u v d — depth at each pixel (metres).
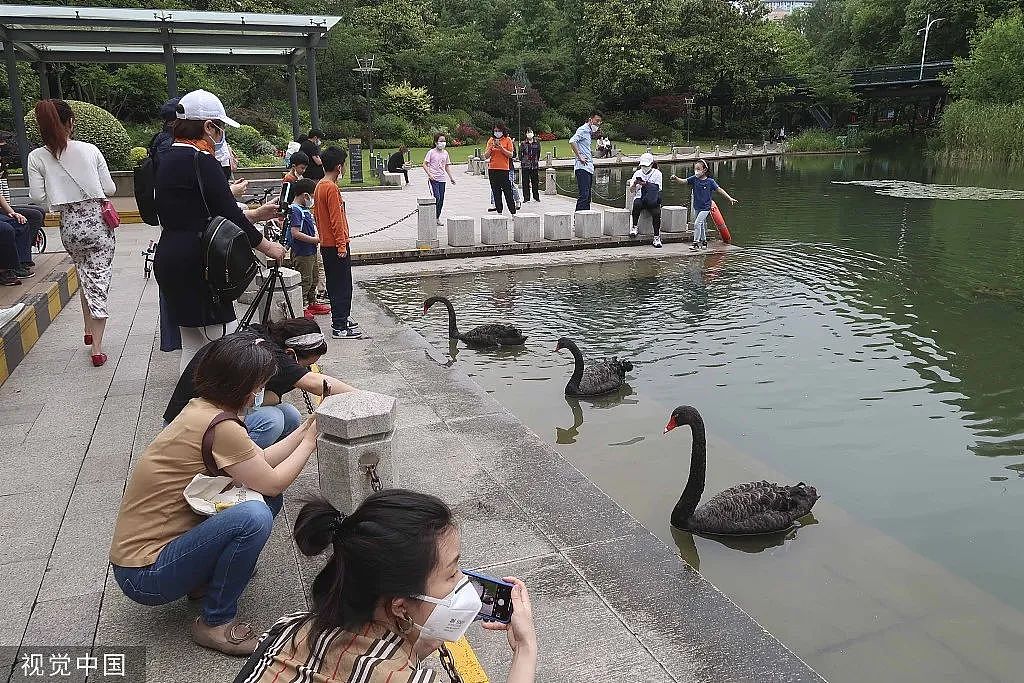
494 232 14.37
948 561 4.90
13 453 4.86
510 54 56.03
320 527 1.76
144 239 13.30
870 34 59.00
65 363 6.59
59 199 6.03
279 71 41.94
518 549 4.05
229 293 4.61
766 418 7.26
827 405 7.58
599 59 53.75
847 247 15.63
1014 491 5.89
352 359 7.31
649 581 3.78
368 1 52.81
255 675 1.63
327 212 7.56
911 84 49.22
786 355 9.05
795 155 46.41
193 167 4.54
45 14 14.35
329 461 3.82
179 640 3.15
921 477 6.12
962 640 4.05
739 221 19.33
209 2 39.38
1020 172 32.97
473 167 30.36
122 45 16.94
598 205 20.47
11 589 3.50
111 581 3.57
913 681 3.70
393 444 3.87
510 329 9.11
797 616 4.26
